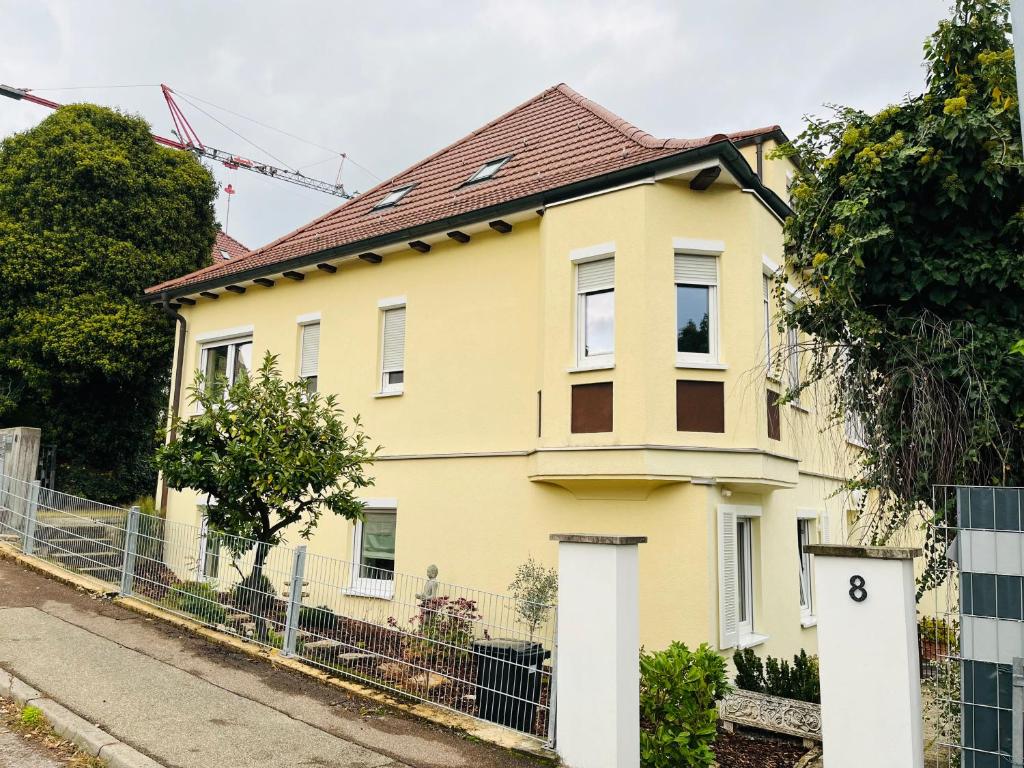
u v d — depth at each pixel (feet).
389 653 24.23
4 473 42.73
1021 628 15.30
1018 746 14.85
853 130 21.52
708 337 31.71
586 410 31.42
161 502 49.52
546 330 33.04
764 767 22.02
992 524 15.84
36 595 31.53
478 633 30.89
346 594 30.63
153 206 56.80
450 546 36.14
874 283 20.93
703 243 31.58
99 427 56.75
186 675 23.59
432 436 37.91
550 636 30.48
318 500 31.14
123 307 53.57
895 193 20.40
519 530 33.91
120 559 32.83
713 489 30.09
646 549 30.22
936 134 19.89
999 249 19.44
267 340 46.52
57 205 53.47
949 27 20.62
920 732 16.01
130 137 57.77
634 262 30.89
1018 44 13.78
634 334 30.40
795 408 35.24
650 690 20.10
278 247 49.75
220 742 18.71
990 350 18.99
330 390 42.70
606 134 39.73
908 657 15.89
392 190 51.16
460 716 21.42
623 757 17.85
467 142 52.03
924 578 20.11
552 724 19.31
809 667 27.04
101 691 21.47
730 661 29.45
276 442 29.07
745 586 33.42
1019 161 18.54
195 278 50.83
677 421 30.30
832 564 16.93
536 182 36.96
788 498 37.42
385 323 41.55
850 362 21.74
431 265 39.50
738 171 31.27
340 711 21.65
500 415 35.65
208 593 28.68
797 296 36.19
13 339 52.26
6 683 21.34
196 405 49.60
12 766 16.79
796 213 23.88
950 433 19.29
